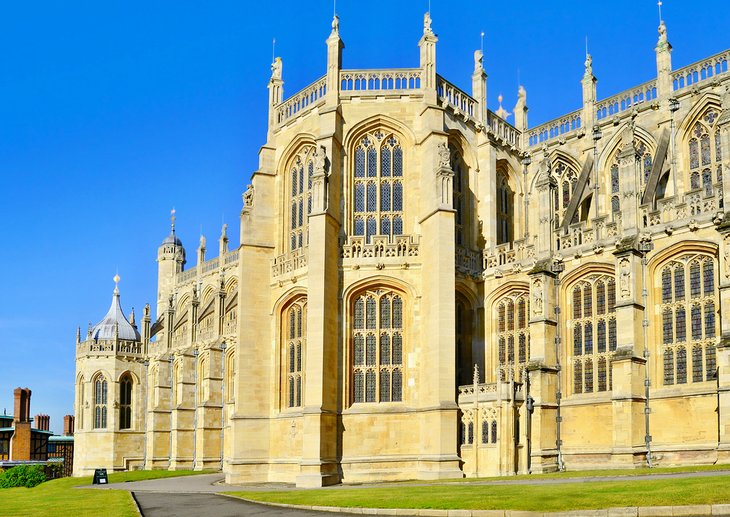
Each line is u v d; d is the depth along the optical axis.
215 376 84.69
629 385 44.91
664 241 46.19
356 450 51.69
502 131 63.66
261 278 58.69
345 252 54.44
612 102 59.62
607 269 49.00
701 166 52.78
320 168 53.44
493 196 59.47
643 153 56.53
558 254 51.72
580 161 60.56
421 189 55.34
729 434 40.47
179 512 34.25
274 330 57.81
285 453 55.38
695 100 53.22
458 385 56.03
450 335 51.06
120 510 35.31
